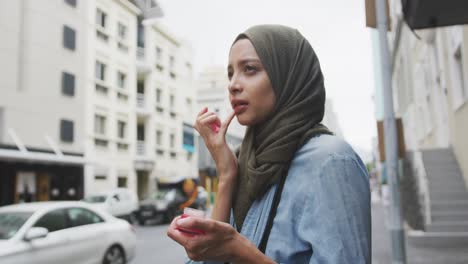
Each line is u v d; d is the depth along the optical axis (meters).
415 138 19.14
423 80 15.43
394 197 5.00
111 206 17.92
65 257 6.26
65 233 6.44
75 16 20.05
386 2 5.08
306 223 0.92
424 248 8.20
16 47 17.23
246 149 1.18
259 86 1.10
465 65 8.88
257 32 1.14
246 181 1.13
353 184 0.93
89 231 6.89
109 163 22.36
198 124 1.24
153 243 12.33
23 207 6.52
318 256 0.87
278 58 1.12
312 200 0.93
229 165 1.17
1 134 16.44
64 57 19.38
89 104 20.91
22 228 5.87
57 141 18.83
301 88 1.10
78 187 19.62
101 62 22.00
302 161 0.99
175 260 9.40
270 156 1.02
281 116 1.07
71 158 18.45
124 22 23.94
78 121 20.05
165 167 28.84
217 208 1.15
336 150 0.96
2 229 5.93
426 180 8.98
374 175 47.19
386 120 5.07
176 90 30.92
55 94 18.84
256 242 0.99
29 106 17.58
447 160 10.50
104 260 7.06
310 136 1.03
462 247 8.16
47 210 6.43
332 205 0.90
